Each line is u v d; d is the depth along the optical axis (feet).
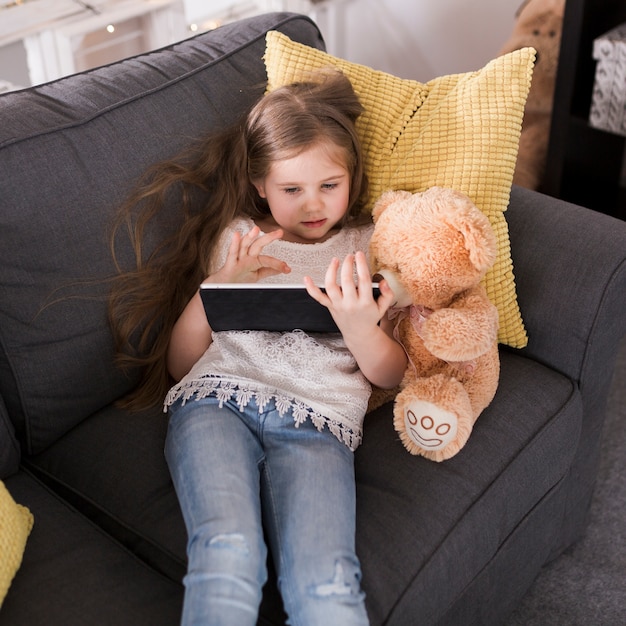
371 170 4.38
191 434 3.55
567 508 4.58
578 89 6.82
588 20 6.49
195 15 7.32
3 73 5.97
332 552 3.12
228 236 4.23
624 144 7.82
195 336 4.00
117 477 3.75
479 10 7.94
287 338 3.89
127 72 4.34
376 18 8.64
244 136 4.14
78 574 3.31
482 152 4.04
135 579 3.34
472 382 3.74
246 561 3.05
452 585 3.51
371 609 3.18
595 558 4.85
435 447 3.58
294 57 4.50
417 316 3.74
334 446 3.59
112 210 3.89
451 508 3.54
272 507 3.46
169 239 4.12
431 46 8.44
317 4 8.11
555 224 4.28
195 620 2.89
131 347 4.07
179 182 4.16
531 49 4.16
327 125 3.99
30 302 3.70
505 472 3.75
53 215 3.71
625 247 4.04
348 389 3.84
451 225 3.56
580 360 4.20
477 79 4.14
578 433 4.22
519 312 4.25
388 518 3.46
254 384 3.75
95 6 6.23
